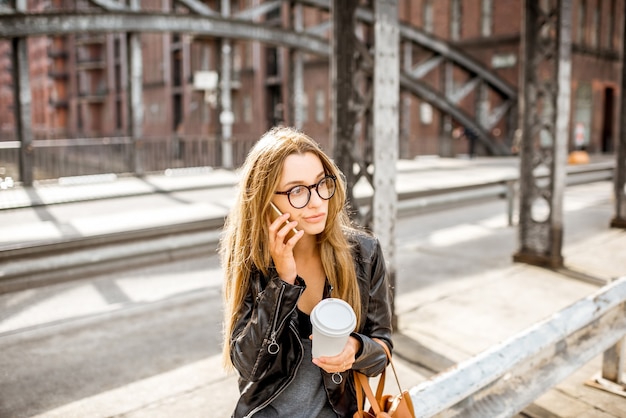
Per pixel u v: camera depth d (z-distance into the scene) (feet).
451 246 29.53
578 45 98.89
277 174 5.41
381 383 5.90
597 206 42.91
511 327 17.46
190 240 25.85
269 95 132.67
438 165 74.33
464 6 108.37
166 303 19.94
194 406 12.69
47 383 13.78
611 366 13.28
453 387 7.23
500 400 8.51
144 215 32.30
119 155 58.23
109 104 181.16
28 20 48.16
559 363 10.07
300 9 72.74
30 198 38.32
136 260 24.63
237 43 136.05
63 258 21.75
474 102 104.47
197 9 62.13
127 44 57.57
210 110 141.38
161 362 15.03
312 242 5.88
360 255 6.08
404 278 23.27
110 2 54.80
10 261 20.49
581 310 10.42
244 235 5.68
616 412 12.28
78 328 17.49
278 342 5.51
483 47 104.99
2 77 280.10
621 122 33.06
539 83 24.21
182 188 45.44
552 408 12.47
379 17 15.99
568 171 58.80
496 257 26.73
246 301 5.72
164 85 159.22
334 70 17.12
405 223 37.45
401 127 90.33
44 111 232.53
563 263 24.81
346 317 5.02
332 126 17.29
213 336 16.88
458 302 19.95
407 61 90.79
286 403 5.72
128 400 12.94
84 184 49.11
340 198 5.71
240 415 5.69
